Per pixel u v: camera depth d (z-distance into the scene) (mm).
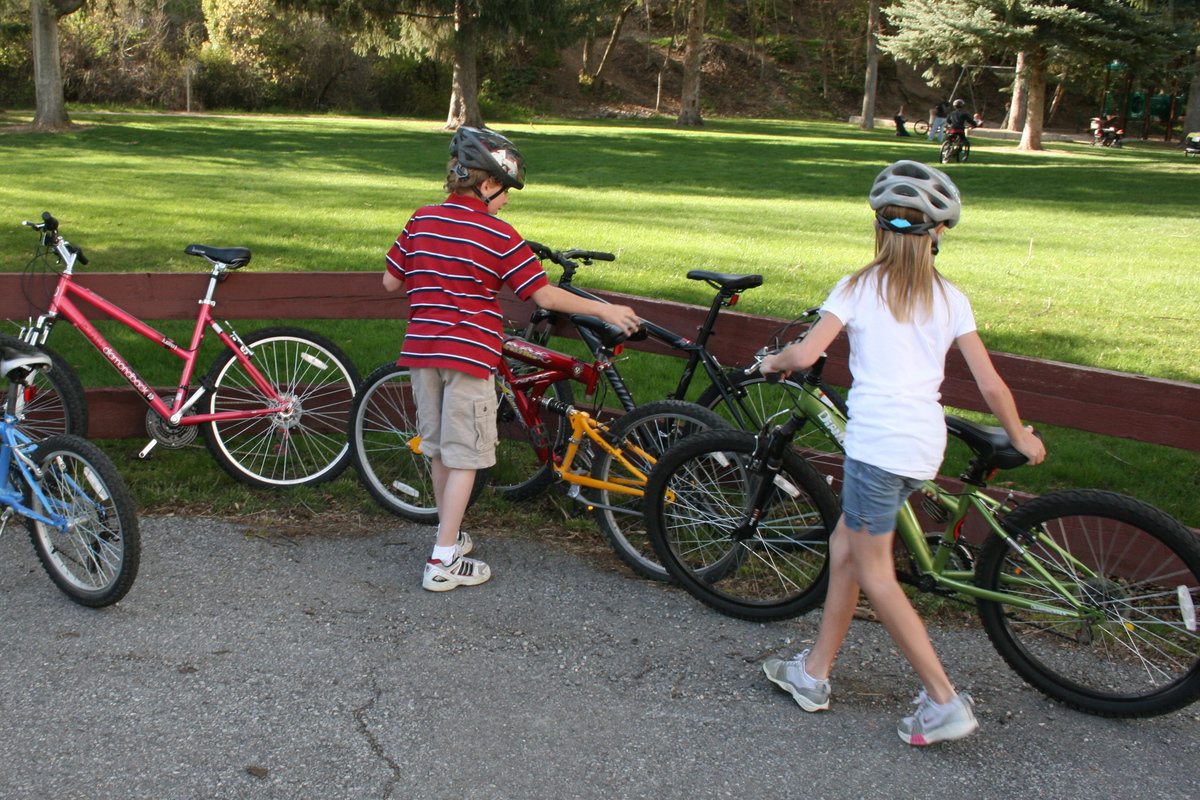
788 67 59906
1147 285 10039
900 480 2881
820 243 12344
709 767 2867
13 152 20422
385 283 3893
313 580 3934
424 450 3910
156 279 5023
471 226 3654
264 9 41500
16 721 2963
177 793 2674
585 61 54469
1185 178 24016
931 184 2826
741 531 3723
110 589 3578
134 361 6680
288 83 43031
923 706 3006
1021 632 3588
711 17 47969
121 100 39094
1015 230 14469
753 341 4754
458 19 30953
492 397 3816
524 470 5023
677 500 3879
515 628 3621
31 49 36625
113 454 5125
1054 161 30078
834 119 56031
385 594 3842
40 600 3709
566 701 3174
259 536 4316
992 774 2891
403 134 30562
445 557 3861
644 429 4215
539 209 14914
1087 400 4113
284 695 3145
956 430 3268
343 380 5148
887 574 2973
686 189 19062
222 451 4820
